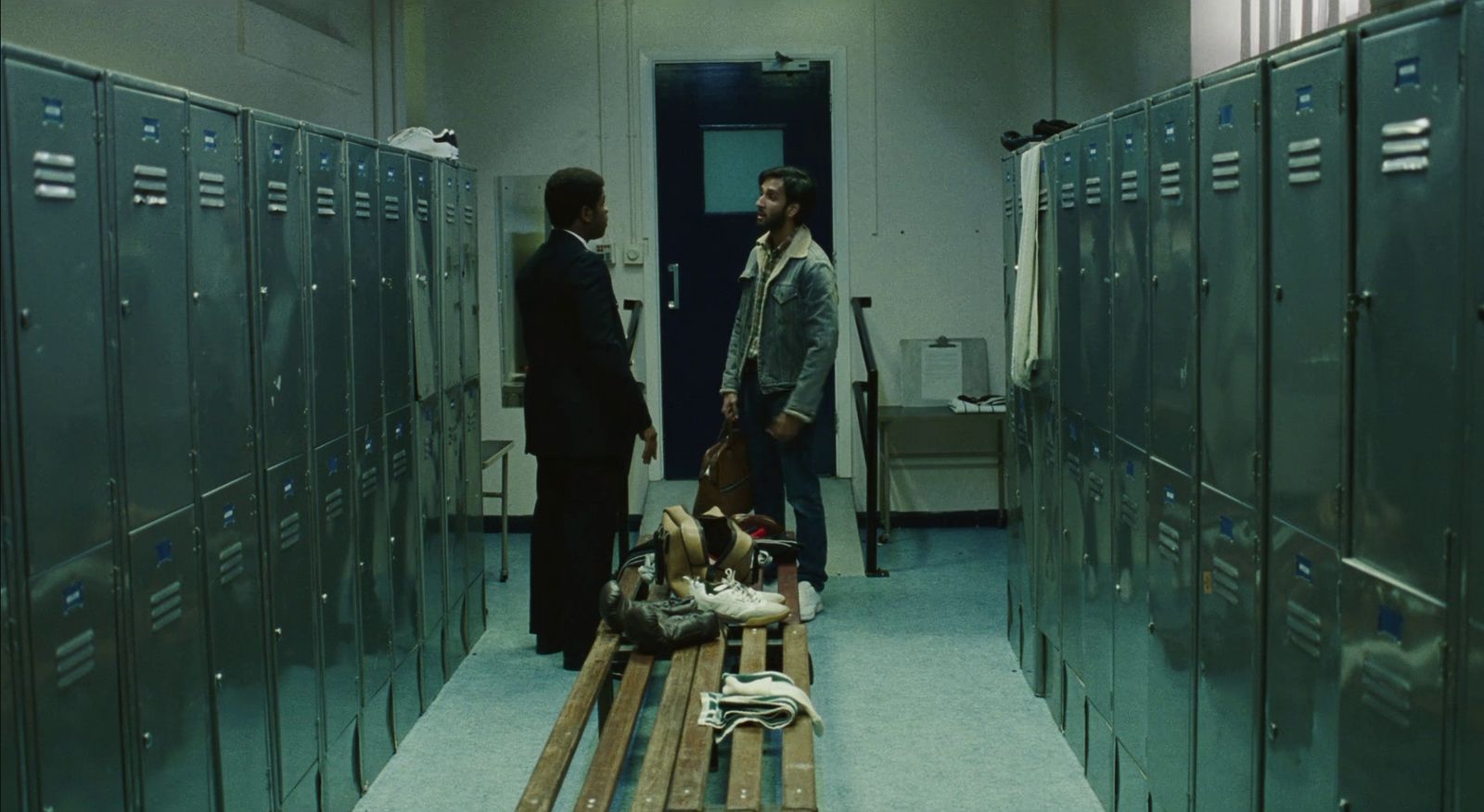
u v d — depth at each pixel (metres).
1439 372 1.65
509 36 6.82
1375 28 1.82
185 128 2.48
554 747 2.81
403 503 4.09
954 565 6.23
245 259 2.80
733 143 6.92
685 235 6.96
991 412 6.58
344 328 3.49
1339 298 1.94
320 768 3.30
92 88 2.11
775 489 5.39
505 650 5.04
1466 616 1.60
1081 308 3.64
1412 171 1.72
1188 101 2.63
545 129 6.86
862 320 6.23
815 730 3.00
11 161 1.87
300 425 3.13
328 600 3.36
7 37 2.57
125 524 2.23
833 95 6.88
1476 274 1.56
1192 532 2.69
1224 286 2.44
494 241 6.91
